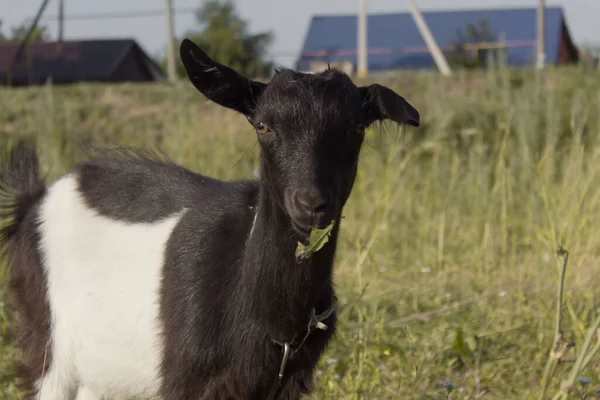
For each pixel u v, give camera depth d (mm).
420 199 8992
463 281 7039
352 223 8281
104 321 4340
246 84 3918
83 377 4535
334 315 4250
